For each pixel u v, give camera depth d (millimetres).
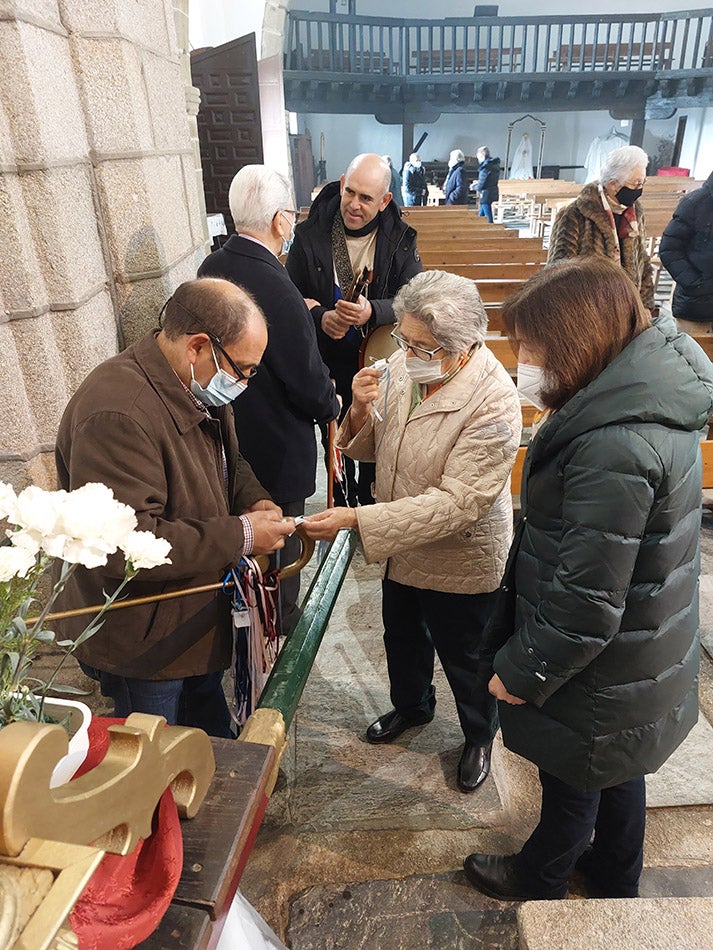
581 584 1114
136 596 1370
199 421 1353
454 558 1679
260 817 788
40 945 423
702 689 2309
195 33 8477
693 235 3688
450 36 18828
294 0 18375
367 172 2467
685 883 1694
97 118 1992
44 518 610
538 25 17047
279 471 2193
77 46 1903
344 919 1610
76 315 1919
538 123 19922
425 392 1603
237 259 1934
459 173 11938
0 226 1746
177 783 715
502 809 1888
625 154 3074
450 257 5371
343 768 2020
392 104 17891
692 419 1081
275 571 1527
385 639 1993
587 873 1657
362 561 3051
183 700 1771
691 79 16547
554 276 1128
